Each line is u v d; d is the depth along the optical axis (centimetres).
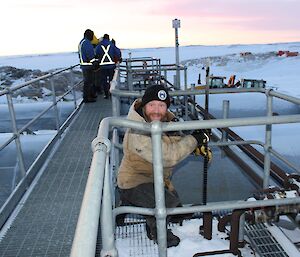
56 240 255
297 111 1109
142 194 240
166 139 208
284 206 266
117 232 282
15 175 499
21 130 345
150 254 249
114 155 343
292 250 249
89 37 784
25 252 241
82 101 848
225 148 503
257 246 258
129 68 847
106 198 143
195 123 171
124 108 809
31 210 300
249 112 1120
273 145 719
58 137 519
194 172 435
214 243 267
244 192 377
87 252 71
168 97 218
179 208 192
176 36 929
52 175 378
